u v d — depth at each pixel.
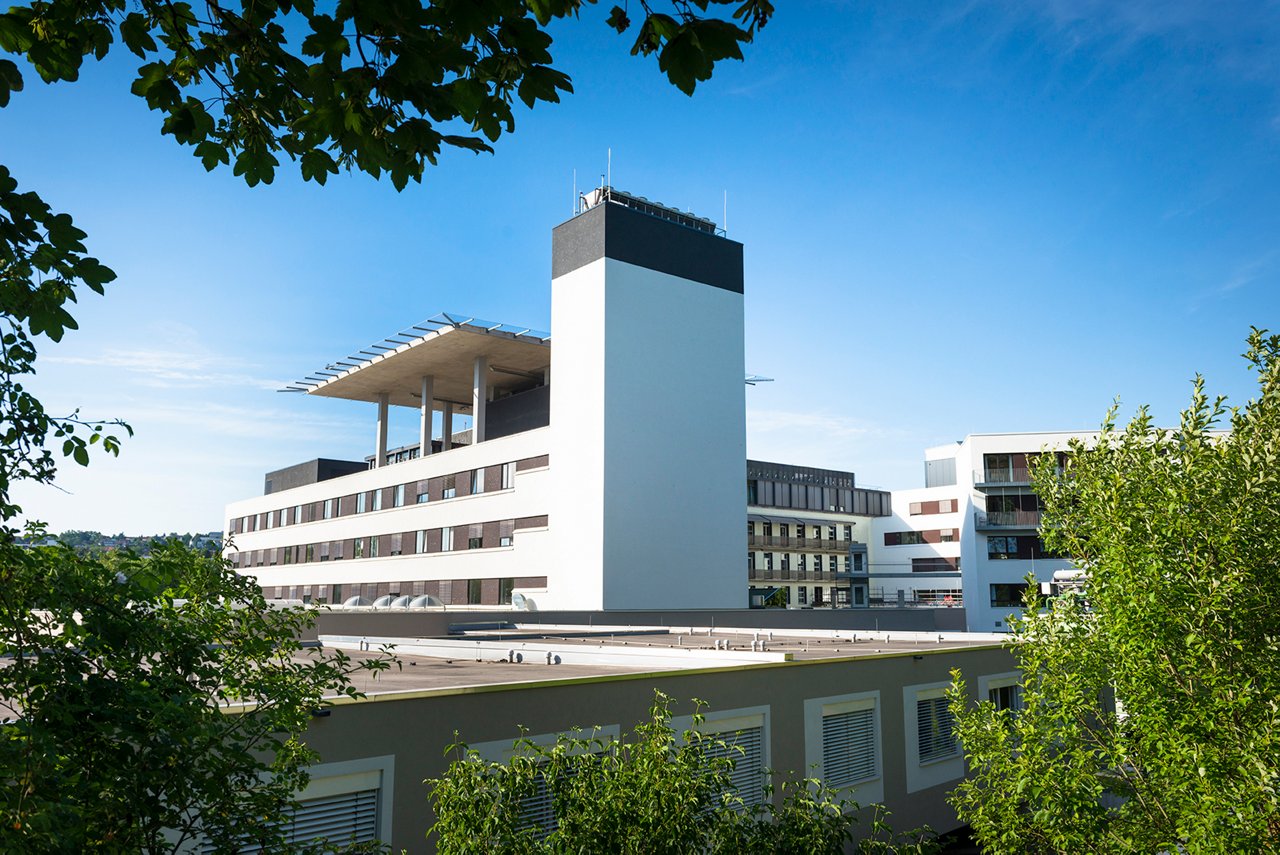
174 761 4.82
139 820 4.73
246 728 5.66
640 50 3.86
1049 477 9.34
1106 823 8.11
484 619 33.47
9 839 3.58
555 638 27.72
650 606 38.16
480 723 10.88
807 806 7.70
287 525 64.00
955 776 18.16
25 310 4.16
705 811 7.48
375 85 4.03
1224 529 7.40
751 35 3.71
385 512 52.69
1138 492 8.05
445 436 59.00
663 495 39.38
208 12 4.11
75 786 4.16
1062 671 8.73
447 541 46.97
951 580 77.31
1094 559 8.66
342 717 9.65
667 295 41.28
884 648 20.88
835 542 81.94
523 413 51.28
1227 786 6.91
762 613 39.00
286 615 6.10
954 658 18.72
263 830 5.38
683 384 41.06
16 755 3.83
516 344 46.19
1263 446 7.64
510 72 4.06
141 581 4.96
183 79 4.60
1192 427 8.27
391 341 48.38
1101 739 8.33
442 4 3.57
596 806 6.81
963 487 61.91
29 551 4.67
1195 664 7.27
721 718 13.75
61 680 4.45
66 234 4.15
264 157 4.54
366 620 29.27
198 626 5.45
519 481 42.50
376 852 6.54
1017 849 8.60
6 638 4.55
